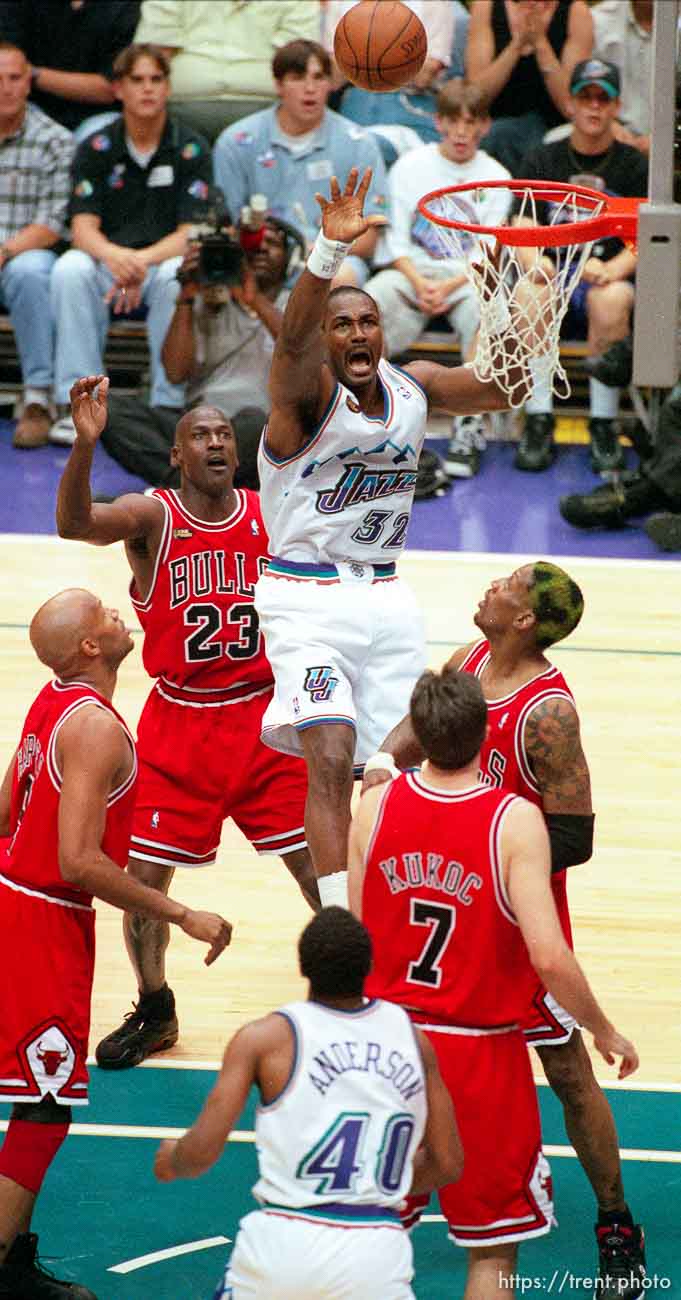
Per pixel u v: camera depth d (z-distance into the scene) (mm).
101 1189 16609
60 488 17578
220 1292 12242
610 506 36125
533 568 14594
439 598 32406
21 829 14938
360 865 13523
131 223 39312
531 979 13625
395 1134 12000
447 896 13172
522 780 14523
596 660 30094
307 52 38375
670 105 15984
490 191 35031
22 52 39812
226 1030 19656
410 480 17391
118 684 28812
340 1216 11836
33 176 40000
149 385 41500
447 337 39844
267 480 17172
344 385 16797
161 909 14711
